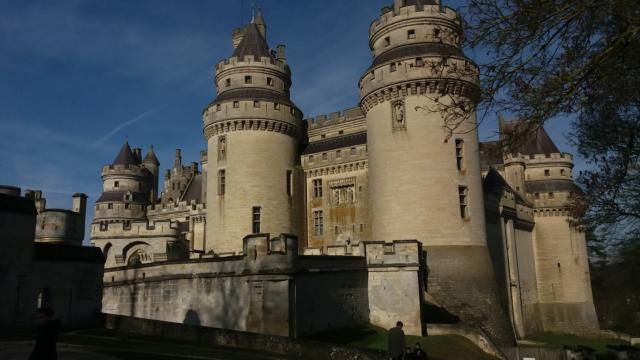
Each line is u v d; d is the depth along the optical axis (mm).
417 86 34750
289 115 43000
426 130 34531
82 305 24016
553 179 54281
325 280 25422
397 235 34062
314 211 43844
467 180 34812
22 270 22000
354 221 41562
